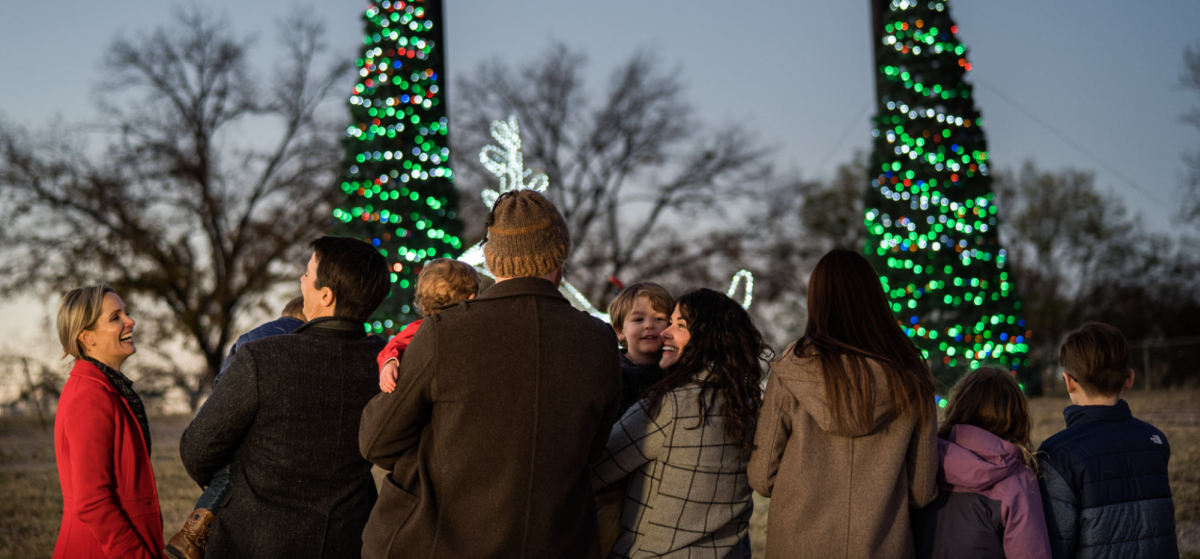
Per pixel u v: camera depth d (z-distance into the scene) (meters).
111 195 22.27
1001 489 2.59
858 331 2.49
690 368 2.55
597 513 2.45
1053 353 30.09
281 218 23.42
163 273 22.23
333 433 2.43
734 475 2.54
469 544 2.01
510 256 2.17
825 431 2.45
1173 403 11.54
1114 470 2.74
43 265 21.84
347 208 12.34
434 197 12.46
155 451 9.78
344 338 2.52
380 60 12.52
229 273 23.11
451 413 2.04
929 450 2.48
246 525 2.36
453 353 2.04
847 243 29.02
